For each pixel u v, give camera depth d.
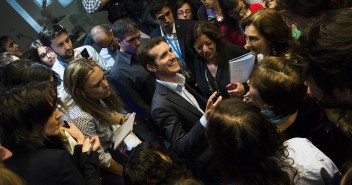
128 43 2.76
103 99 2.11
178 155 1.97
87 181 1.55
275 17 1.88
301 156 1.16
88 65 1.91
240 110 1.07
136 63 2.81
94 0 3.99
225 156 1.08
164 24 3.11
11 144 1.44
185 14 3.56
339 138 1.24
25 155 1.42
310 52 0.79
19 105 1.39
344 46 0.73
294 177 1.09
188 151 1.86
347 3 1.12
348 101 0.80
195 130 1.77
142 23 4.06
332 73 0.75
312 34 0.81
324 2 1.10
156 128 2.44
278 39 1.88
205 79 2.53
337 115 0.93
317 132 1.34
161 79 2.13
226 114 1.08
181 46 2.85
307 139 1.27
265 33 1.88
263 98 1.32
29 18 5.00
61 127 1.77
